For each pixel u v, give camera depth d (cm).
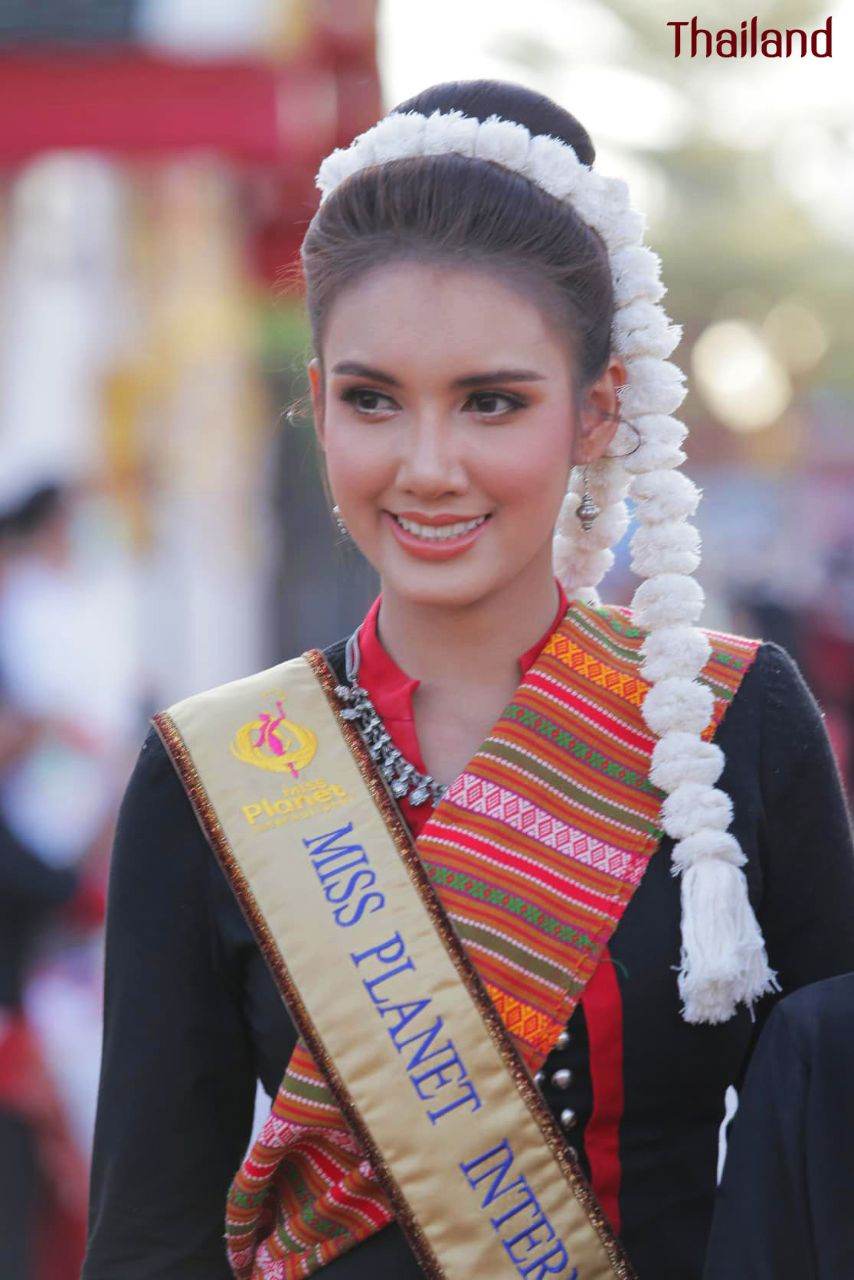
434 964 382
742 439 5325
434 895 386
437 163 372
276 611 1156
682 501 399
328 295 379
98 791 862
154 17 919
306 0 934
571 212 381
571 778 392
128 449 1061
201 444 1087
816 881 404
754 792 396
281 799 398
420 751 401
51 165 1045
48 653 887
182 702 415
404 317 367
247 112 921
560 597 412
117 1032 408
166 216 1075
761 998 402
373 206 374
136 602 1033
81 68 916
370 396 378
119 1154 407
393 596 402
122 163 989
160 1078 404
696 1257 389
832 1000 357
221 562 1095
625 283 393
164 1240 409
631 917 384
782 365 5675
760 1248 349
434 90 391
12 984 788
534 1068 380
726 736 397
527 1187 376
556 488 382
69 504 955
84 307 1059
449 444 371
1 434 1030
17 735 845
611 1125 383
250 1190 393
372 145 379
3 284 1039
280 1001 395
